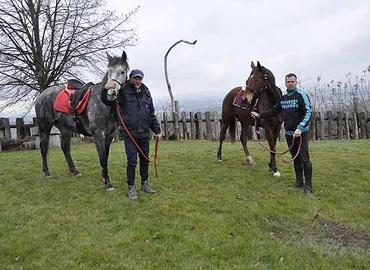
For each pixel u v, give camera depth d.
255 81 6.14
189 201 4.84
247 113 6.95
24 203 4.88
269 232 3.96
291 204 4.76
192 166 7.08
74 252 3.36
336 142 11.57
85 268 3.08
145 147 5.05
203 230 3.88
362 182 5.89
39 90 12.71
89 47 12.84
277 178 6.08
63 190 5.46
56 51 12.57
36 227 3.98
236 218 4.25
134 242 3.59
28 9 12.00
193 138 13.48
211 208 4.58
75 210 4.54
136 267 3.11
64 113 5.85
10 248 3.44
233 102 7.33
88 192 5.35
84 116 5.51
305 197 5.07
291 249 3.51
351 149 9.35
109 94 4.55
